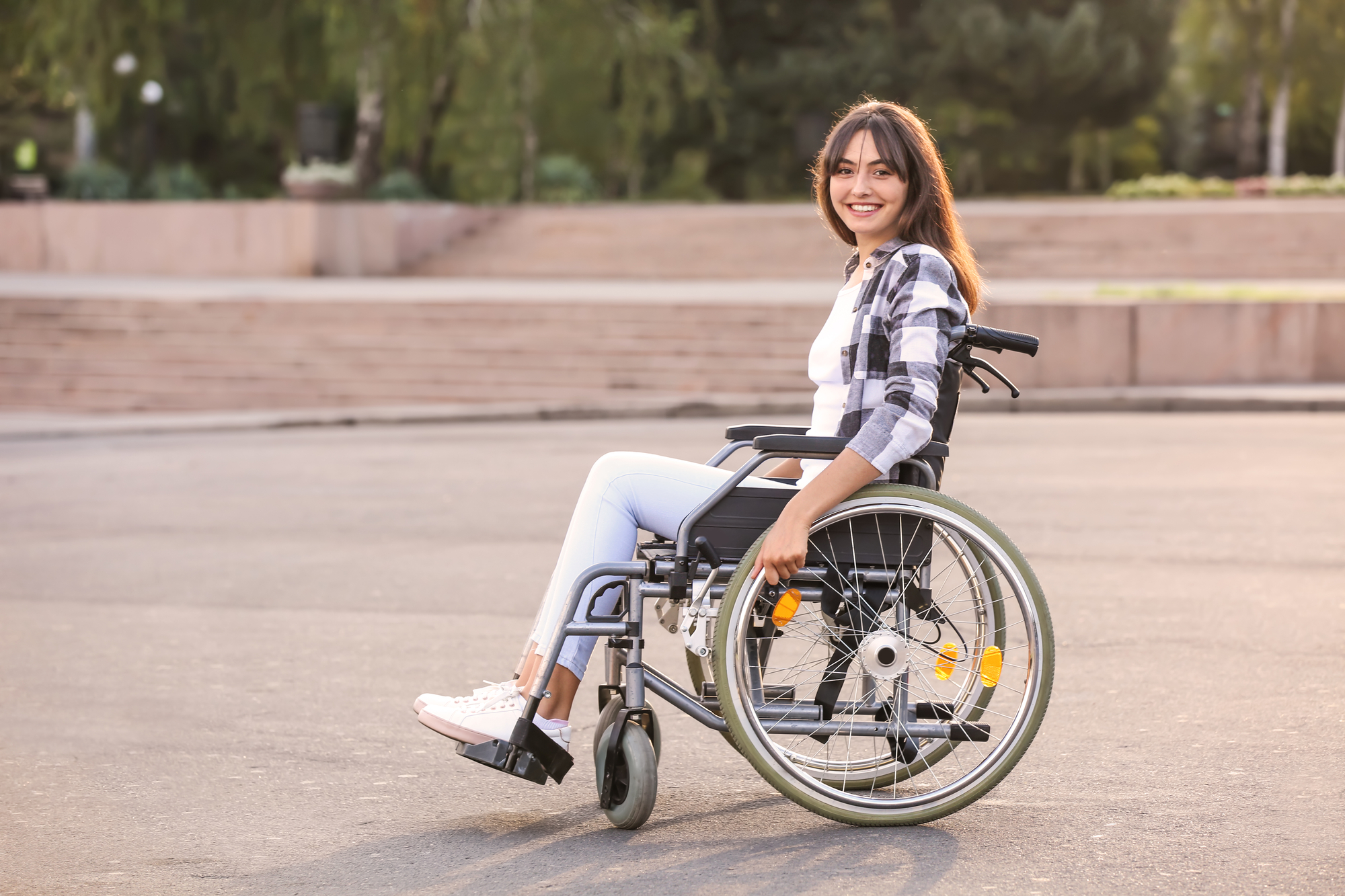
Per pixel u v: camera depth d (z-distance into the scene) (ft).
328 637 18.02
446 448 38.99
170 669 16.55
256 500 30.01
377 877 10.13
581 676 11.18
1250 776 12.20
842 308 11.42
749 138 148.56
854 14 150.41
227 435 44.75
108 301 64.59
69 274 89.15
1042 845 10.62
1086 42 140.87
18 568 23.03
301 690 15.56
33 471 35.73
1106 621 18.10
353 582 21.48
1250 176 170.81
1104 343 49.98
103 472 35.19
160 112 145.38
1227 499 27.66
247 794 12.10
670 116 119.03
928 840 10.78
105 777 12.59
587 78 135.95
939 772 12.41
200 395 56.85
